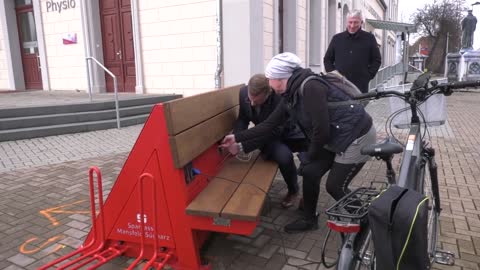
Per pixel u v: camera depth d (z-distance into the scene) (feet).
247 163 11.59
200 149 9.34
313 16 39.73
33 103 25.94
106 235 9.57
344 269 5.73
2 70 39.50
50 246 10.32
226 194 9.04
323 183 14.60
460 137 23.88
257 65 26.48
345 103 8.81
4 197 13.78
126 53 32.76
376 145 7.10
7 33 37.83
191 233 8.59
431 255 8.37
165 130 8.36
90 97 26.61
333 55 17.81
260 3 26.18
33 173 16.46
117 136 23.44
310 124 8.95
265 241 10.32
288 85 9.09
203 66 28.71
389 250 5.16
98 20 33.35
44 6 35.17
